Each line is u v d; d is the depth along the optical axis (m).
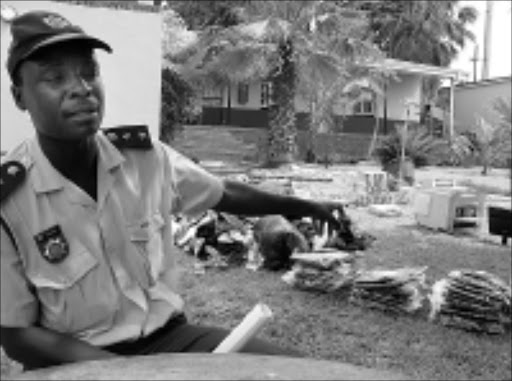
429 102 27.14
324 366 0.95
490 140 19.88
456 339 4.28
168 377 0.87
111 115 9.54
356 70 18.94
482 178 18.41
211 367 0.92
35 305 1.37
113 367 0.94
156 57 9.76
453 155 22.62
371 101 24.06
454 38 32.25
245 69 15.80
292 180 13.86
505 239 8.23
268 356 1.01
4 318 1.33
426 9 30.67
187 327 1.56
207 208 1.64
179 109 15.18
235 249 6.50
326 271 5.30
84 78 1.32
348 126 24.28
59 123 1.30
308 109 21.66
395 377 0.94
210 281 5.66
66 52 1.30
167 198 1.54
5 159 1.38
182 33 16.72
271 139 17.17
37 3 8.62
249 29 15.92
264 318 1.38
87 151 1.42
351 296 5.04
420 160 16.38
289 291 5.37
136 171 1.49
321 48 16.59
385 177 12.34
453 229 9.02
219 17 22.44
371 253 7.19
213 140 18.97
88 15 9.22
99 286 1.38
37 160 1.38
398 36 31.47
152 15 9.66
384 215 10.45
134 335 1.42
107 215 1.41
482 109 27.56
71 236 1.37
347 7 18.23
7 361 3.38
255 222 6.64
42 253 1.34
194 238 6.69
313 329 4.39
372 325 4.53
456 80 25.34
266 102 22.55
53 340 1.30
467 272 4.79
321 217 1.77
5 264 1.33
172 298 1.52
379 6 30.97
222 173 14.05
